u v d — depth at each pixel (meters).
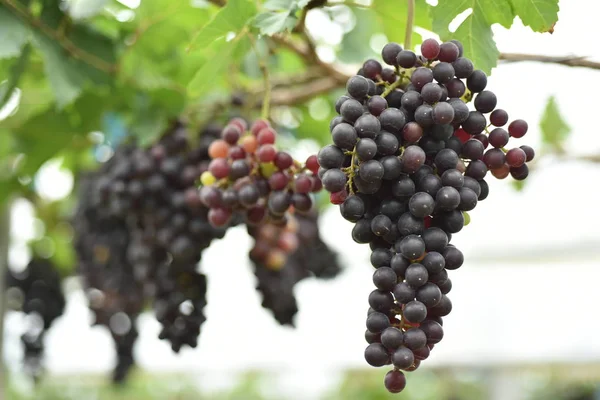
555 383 3.87
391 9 1.07
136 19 1.18
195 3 1.17
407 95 0.83
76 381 3.76
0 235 1.59
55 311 1.72
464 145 0.84
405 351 0.78
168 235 1.13
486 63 0.97
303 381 4.26
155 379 4.24
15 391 3.16
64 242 1.73
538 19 0.96
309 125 1.52
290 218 1.23
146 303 1.45
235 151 1.00
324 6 1.06
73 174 1.59
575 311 2.47
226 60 1.07
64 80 1.12
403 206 0.82
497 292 2.59
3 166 1.49
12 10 1.10
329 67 1.22
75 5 1.12
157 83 1.19
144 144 1.14
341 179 0.81
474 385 3.72
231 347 2.73
